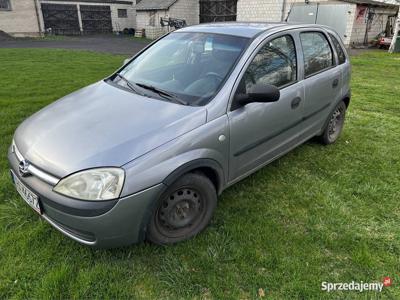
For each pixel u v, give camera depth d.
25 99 5.91
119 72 3.33
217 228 2.65
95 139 2.16
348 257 2.39
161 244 2.38
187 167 2.23
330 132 4.20
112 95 2.78
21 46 15.78
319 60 3.62
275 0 17.97
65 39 20.81
